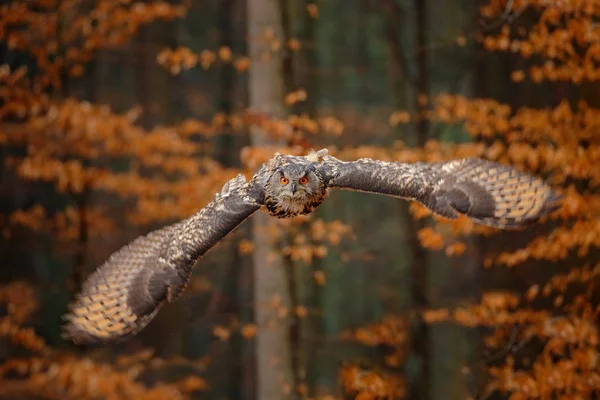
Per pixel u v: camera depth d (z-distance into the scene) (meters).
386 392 13.56
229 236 14.09
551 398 13.52
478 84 14.60
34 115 14.76
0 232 18.06
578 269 13.41
